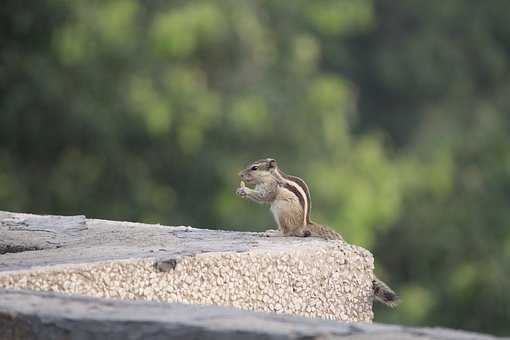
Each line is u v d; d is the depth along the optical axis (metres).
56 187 41.06
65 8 40.56
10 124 40.12
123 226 15.77
